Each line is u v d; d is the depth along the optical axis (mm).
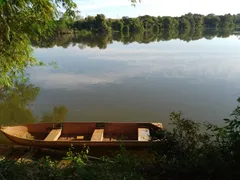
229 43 44719
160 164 3887
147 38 59000
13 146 7402
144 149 7461
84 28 67812
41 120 11109
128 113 11422
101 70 21203
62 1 6297
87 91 15000
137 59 26891
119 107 12203
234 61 24375
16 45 6582
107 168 3473
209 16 112062
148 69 21297
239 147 2973
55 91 15047
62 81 17500
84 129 9102
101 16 68000
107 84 16562
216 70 20250
